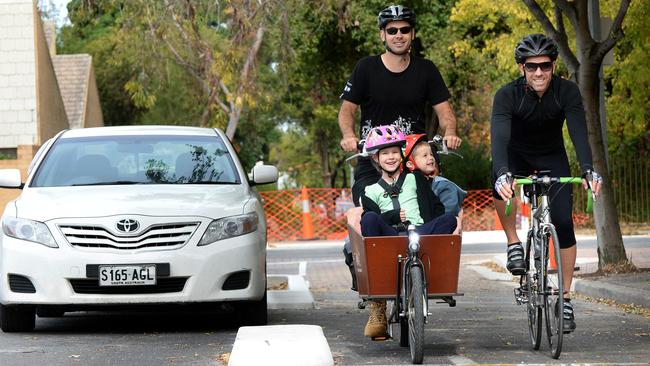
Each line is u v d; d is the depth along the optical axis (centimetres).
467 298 3491
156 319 2956
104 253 2488
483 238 7044
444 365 1930
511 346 2205
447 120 2286
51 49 11425
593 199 2069
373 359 2028
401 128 2280
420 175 2089
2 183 2828
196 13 4397
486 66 8719
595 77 3809
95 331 2658
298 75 9481
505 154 2128
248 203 2638
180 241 2522
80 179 2780
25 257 2509
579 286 3525
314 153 14500
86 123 10169
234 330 2630
